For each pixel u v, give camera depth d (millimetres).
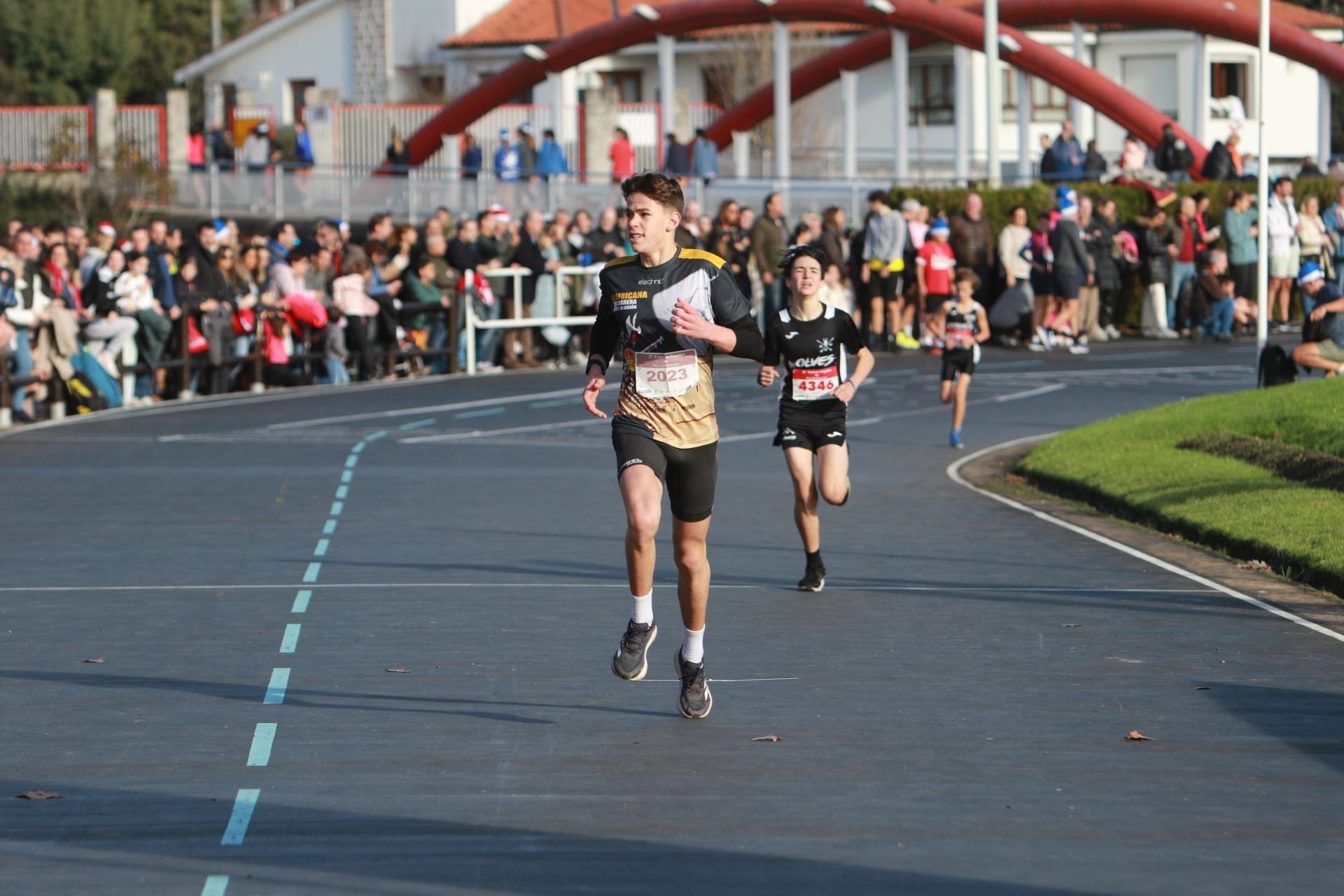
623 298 19422
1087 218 78312
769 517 36906
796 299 28672
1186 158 89562
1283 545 30297
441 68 158000
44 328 55688
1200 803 16797
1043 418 54469
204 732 19375
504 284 71812
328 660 23109
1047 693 21375
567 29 153125
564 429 53000
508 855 15141
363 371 67000
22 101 158375
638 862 14977
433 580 29234
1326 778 17656
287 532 34438
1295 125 149875
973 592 28422
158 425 53531
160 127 104062
